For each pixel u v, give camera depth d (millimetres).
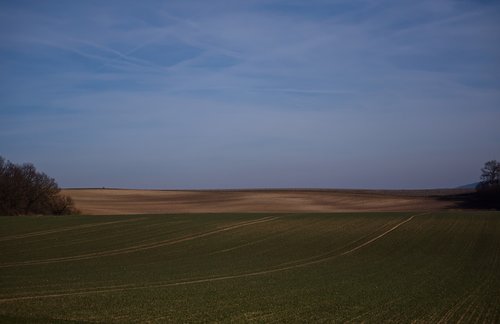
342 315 18641
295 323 17422
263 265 34438
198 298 21875
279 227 52219
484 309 19609
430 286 25516
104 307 19672
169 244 43844
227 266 33969
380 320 17797
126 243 44000
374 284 26250
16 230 49125
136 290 23938
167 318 18016
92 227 51406
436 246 42562
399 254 39438
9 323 16375
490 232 48156
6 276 28656
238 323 17422
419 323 17312
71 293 22844
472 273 30344
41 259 36812
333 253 40156
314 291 23922
